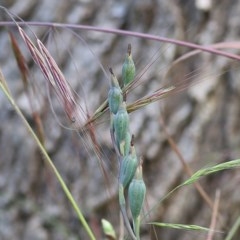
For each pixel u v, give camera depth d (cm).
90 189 78
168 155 81
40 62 33
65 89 33
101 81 80
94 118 32
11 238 80
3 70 81
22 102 80
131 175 30
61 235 79
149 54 80
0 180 81
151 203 80
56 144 77
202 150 81
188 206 81
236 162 31
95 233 77
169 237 80
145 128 81
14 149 81
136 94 76
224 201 80
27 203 81
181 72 79
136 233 29
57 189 79
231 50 80
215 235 70
